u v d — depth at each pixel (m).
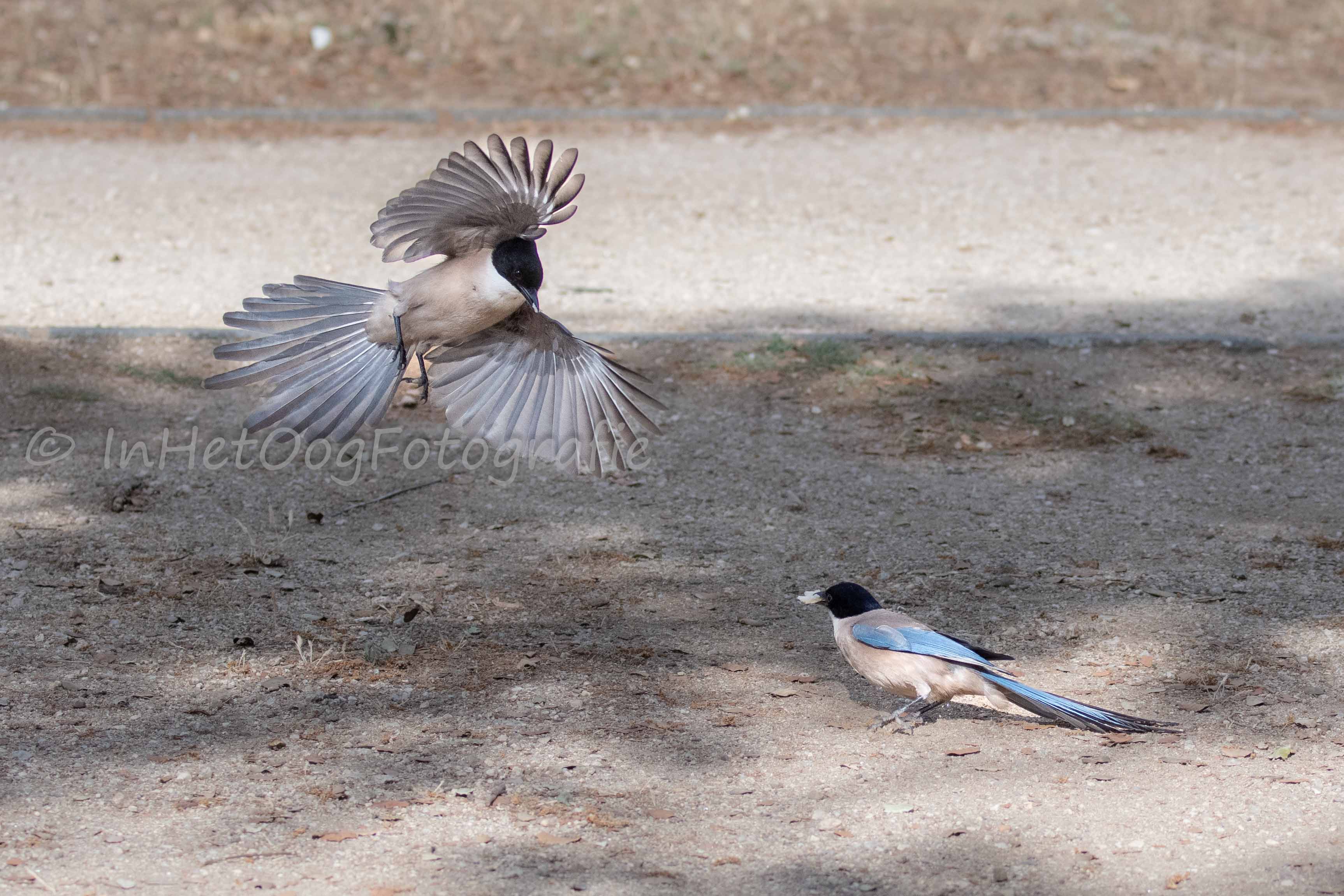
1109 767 8.55
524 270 6.53
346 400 6.64
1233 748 8.77
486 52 28.91
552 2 31.23
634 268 19.50
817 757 8.67
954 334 16.89
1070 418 14.97
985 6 32.12
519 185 6.37
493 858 7.48
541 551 11.99
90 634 10.19
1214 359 16.44
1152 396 15.59
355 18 30.00
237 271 18.98
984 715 9.41
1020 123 26.80
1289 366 16.25
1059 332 17.12
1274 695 9.51
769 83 28.14
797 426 14.83
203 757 8.53
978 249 20.39
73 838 7.59
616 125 26.36
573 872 7.36
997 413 15.10
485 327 6.74
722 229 21.20
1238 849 7.60
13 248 19.72
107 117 26.09
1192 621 10.68
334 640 10.25
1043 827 7.84
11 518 12.24
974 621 10.74
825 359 16.20
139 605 10.69
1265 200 22.58
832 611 9.25
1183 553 11.97
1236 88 28.33
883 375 15.88
